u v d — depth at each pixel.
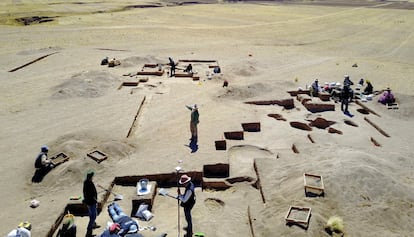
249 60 35.31
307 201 11.65
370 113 22.33
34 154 16.00
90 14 62.16
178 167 14.30
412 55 40.19
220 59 36.06
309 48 44.12
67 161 14.75
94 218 10.80
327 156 14.62
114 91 25.11
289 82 27.48
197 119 17.05
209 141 17.20
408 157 16.03
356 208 11.35
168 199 13.16
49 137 17.78
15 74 28.92
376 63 35.59
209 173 14.79
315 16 71.69
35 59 33.25
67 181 13.66
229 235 11.09
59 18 55.53
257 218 11.51
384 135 19.05
